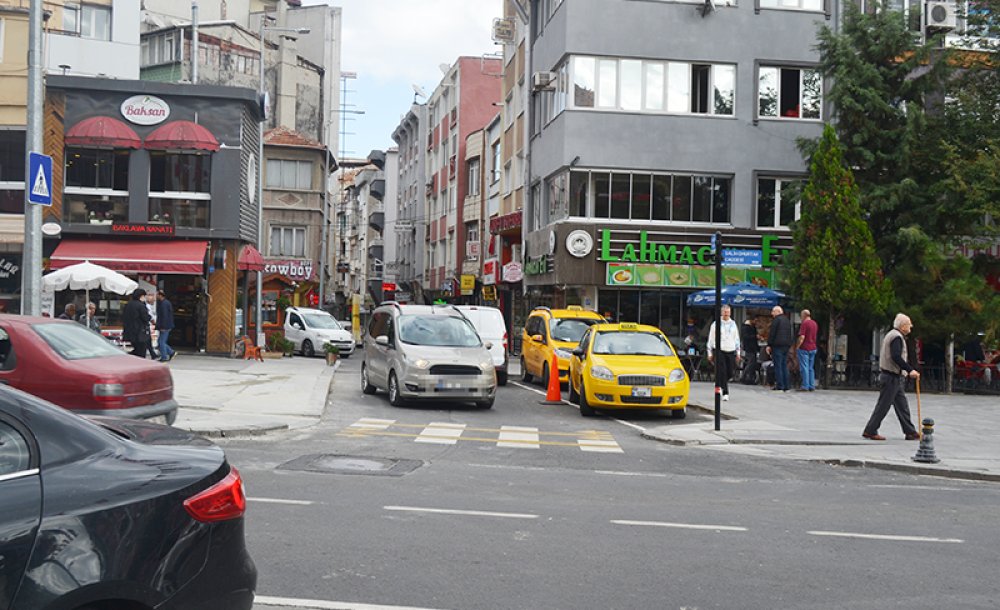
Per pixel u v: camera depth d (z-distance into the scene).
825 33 26.12
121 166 28.27
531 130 34.16
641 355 17.59
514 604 5.50
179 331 30.73
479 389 17.52
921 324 23.30
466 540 7.04
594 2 28.97
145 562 3.60
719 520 8.19
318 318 39.22
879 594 5.94
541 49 32.72
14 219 27.91
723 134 29.36
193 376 21.64
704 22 29.42
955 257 24.06
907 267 24.02
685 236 28.73
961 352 26.08
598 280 28.45
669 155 29.12
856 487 10.52
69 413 3.86
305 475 9.77
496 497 8.96
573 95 28.84
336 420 15.45
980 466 11.90
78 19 41.31
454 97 52.50
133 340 20.55
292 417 15.27
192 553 3.77
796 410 18.34
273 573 5.98
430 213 60.19
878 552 7.11
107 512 3.56
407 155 70.56
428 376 17.27
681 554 6.84
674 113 29.22
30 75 15.12
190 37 52.16
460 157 50.56
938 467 11.79
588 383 16.97
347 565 6.22
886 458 12.53
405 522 7.59
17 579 3.31
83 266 22.56
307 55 63.78
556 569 6.30
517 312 39.69
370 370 19.70
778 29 29.72
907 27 25.70
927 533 7.90
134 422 4.62
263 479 9.42
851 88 24.98
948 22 28.73
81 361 10.21
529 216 34.09
